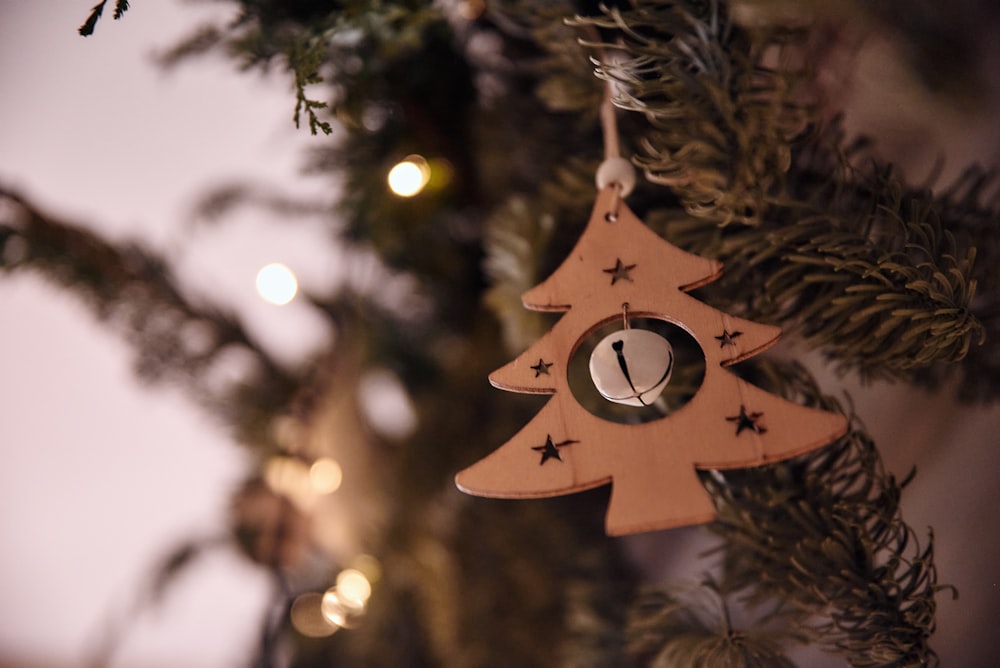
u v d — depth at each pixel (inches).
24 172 24.4
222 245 25.2
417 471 17.5
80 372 26.3
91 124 24.3
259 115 24.0
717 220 10.9
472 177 16.1
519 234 13.1
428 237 17.0
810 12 10.6
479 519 16.8
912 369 11.1
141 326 18.0
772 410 9.6
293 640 18.1
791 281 10.7
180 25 23.0
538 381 10.1
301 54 10.8
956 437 12.7
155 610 21.2
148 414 26.5
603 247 10.6
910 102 11.7
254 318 25.5
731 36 10.7
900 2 10.8
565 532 16.6
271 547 17.5
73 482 26.7
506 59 14.9
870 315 10.2
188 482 26.9
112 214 24.9
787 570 10.6
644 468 9.6
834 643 10.4
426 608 17.1
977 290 11.1
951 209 11.0
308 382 18.9
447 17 13.3
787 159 10.4
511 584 16.2
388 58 13.3
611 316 10.3
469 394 17.4
